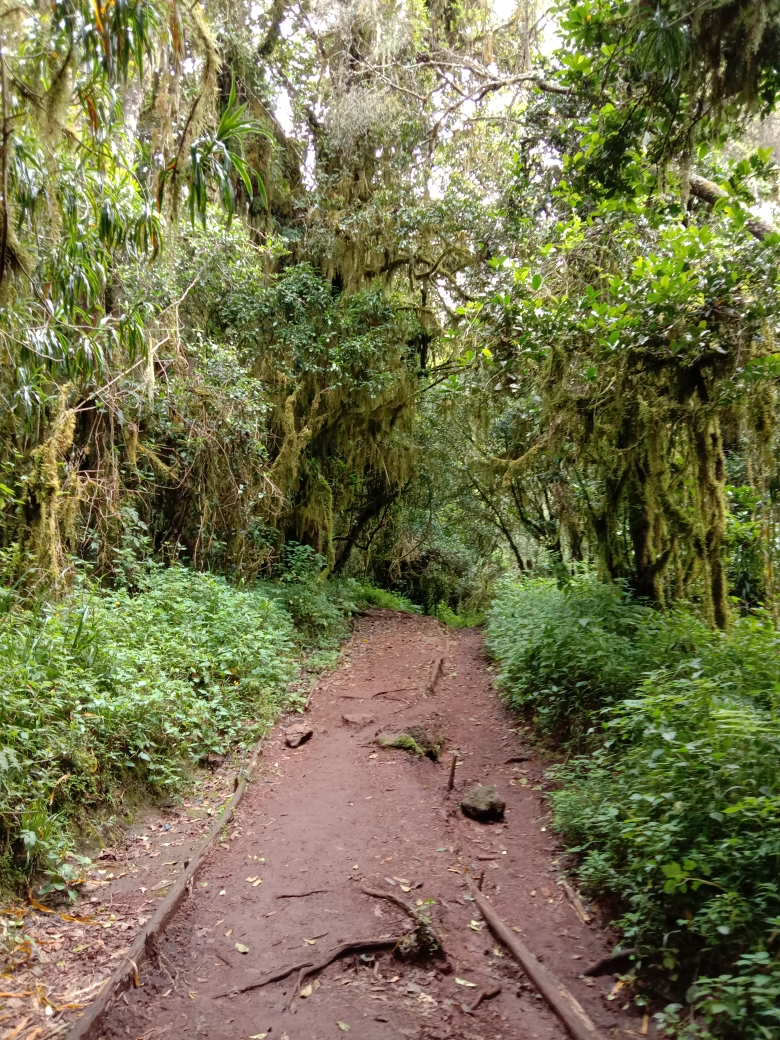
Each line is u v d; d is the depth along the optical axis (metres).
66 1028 2.92
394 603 16.11
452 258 13.37
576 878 4.27
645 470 7.25
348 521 16.38
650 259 6.12
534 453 7.39
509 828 5.05
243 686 7.21
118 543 8.35
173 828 4.87
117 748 5.10
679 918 3.42
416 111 13.02
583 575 9.02
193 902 3.98
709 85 5.04
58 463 6.82
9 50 3.53
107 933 3.61
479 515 17.73
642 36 4.37
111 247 4.86
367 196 13.52
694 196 7.77
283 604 10.79
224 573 10.39
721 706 4.09
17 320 5.35
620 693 6.05
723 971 3.07
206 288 9.91
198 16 3.78
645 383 6.44
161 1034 2.98
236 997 3.22
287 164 13.64
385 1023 3.06
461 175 12.88
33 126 3.86
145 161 5.86
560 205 9.75
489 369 7.58
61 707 4.82
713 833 3.56
